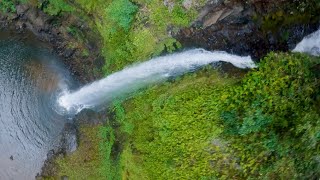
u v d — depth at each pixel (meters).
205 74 11.68
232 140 10.41
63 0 12.92
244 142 10.31
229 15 11.76
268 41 11.77
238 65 11.84
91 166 12.62
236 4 11.49
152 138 11.41
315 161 9.76
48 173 12.96
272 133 10.09
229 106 10.57
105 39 12.50
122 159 11.77
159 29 11.91
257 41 11.88
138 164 11.42
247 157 10.26
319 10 10.91
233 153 10.37
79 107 13.18
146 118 11.70
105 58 12.71
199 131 10.72
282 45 11.62
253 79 10.53
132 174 11.45
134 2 11.88
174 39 12.05
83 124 12.99
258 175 10.17
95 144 12.74
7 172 13.18
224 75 11.48
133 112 11.96
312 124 9.56
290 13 11.21
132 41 12.09
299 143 9.76
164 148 11.09
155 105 11.52
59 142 13.12
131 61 12.30
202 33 12.06
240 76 11.22
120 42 12.29
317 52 11.05
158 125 11.32
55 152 13.06
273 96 10.21
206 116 10.77
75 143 12.88
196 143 10.69
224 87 11.04
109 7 12.08
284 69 10.38
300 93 10.07
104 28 12.38
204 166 10.53
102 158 12.53
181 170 10.73
